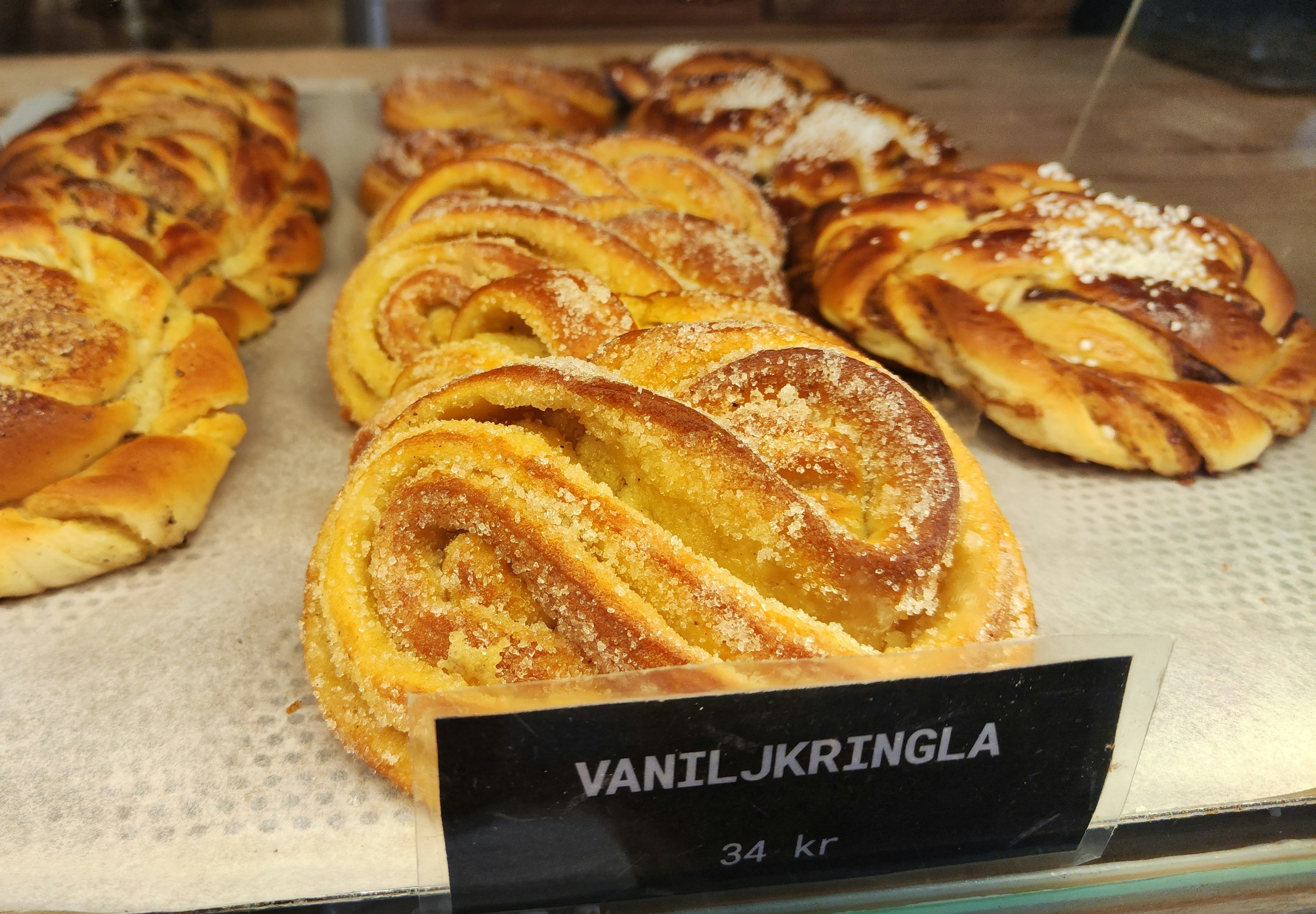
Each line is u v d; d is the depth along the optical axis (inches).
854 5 15.0
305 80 15.7
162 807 6.5
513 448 6.2
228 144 13.4
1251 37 11.0
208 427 9.7
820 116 14.6
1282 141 11.1
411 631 6.3
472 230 9.8
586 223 9.5
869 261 11.5
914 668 5.2
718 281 10.4
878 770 5.4
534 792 5.2
